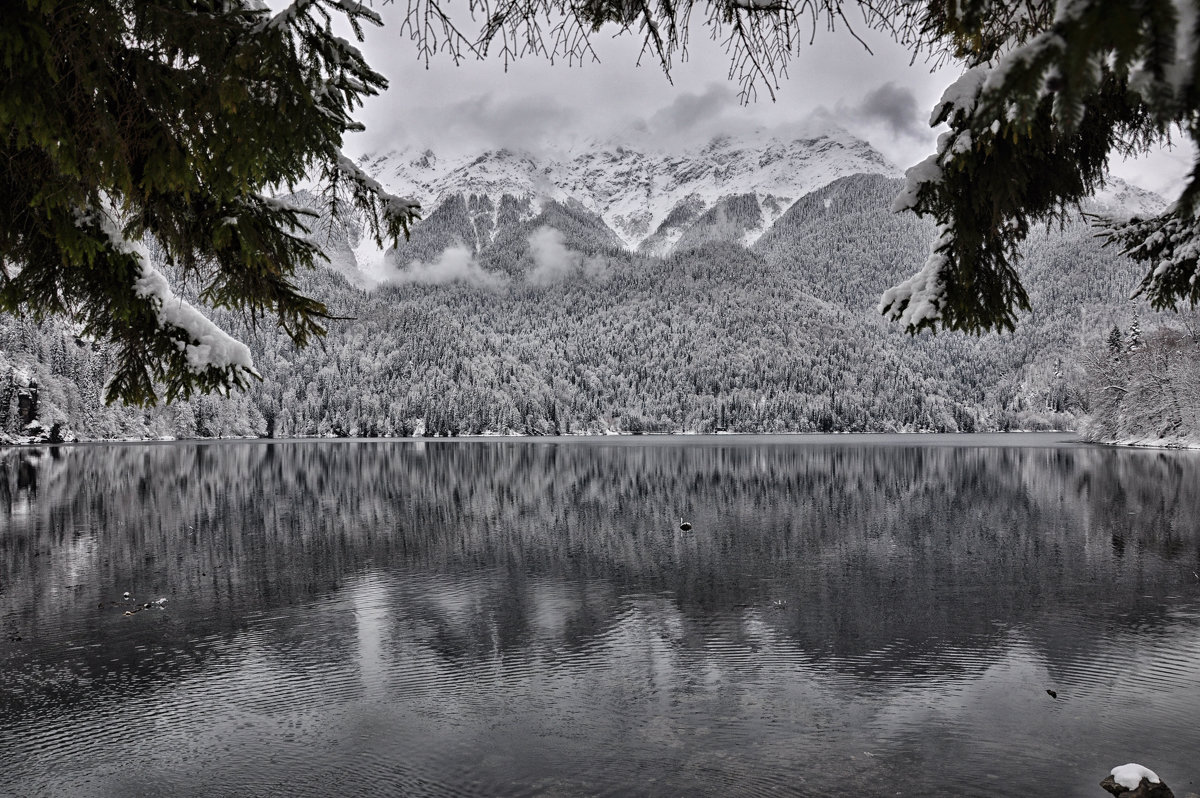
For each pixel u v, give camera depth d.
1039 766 11.11
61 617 19.83
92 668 15.91
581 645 17.55
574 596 22.36
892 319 5.73
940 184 4.86
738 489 51.91
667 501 45.47
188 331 6.10
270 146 3.97
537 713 13.48
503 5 3.94
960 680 14.77
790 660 16.25
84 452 97.88
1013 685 14.39
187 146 3.92
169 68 3.71
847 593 22.22
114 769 11.53
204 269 5.79
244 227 5.00
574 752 11.92
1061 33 1.60
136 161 4.43
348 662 16.33
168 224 5.04
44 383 121.12
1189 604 19.89
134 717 13.39
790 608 20.67
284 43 3.57
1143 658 15.73
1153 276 6.12
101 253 5.46
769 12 4.10
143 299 5.86
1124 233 6.13
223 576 25.00
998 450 96.06
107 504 43.59
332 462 83.81
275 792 10.84
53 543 30.97
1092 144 4.59
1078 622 18.50
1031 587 22.28
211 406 163.50
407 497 48.47
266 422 179.62
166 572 25.64
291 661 16.34
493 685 14.91
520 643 17.70
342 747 12.18
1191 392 75.12
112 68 3.64
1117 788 10.19
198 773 11.38
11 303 5.60
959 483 52.72
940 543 29.88
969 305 5.56
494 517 39.22
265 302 5.89
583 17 4.11
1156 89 1.42
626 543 31.22
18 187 4.64
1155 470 55.75
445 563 27.28
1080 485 48.22
